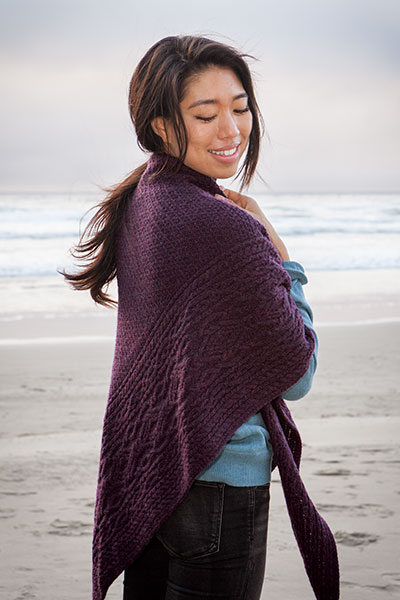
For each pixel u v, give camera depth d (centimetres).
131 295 187
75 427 586
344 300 1469
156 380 179
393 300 1469
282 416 190
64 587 336
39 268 1941
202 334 172
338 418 600
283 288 177
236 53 189
